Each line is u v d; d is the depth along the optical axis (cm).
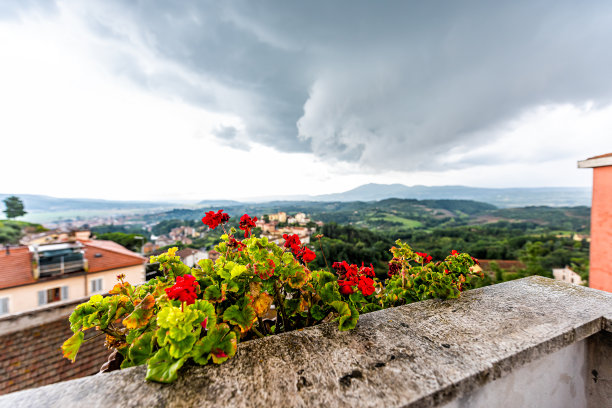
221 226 176
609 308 132
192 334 86
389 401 74
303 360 94
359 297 130
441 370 87
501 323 119
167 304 99
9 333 469
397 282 201
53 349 472
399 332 113
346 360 93
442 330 114
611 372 118
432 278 163
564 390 117
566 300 143
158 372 82
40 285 1230
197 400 76
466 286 202
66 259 1328
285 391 79
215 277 131
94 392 78
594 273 438
